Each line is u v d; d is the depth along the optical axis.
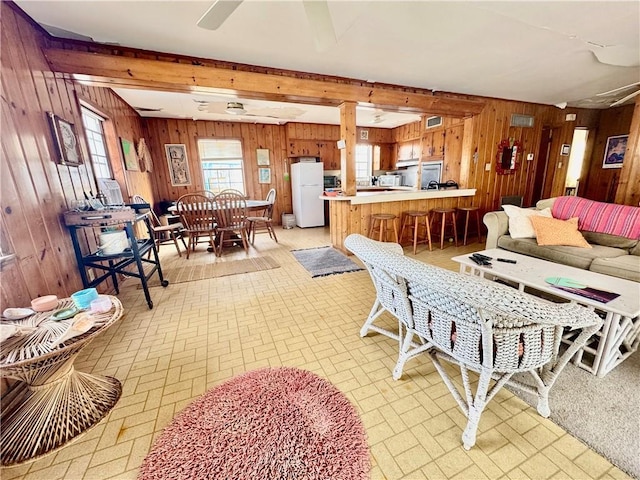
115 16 2.02
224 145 6.11
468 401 1.21
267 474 1.07
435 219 4.49
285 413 1.34
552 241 2.68
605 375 1.54
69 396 1.33
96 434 1.26
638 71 3.28
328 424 1.28
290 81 3.10
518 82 3.66
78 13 1.97
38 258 1.81
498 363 1.08
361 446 1.18
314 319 2.23
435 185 4.69
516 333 1.02
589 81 3.64
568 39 2.49
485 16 2.10
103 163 3.56
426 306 1.23
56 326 1.24
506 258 2.32
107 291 2.75
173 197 5.84
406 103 3.76
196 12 1.98
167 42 2.42
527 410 1.35
